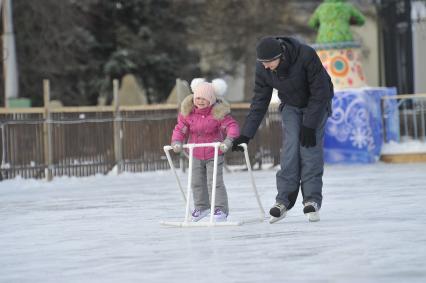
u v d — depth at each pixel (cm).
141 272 1425
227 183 3894
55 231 2180
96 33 7788
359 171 4509
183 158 5038
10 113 4312
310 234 1828
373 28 9662
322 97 1969
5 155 4231
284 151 2041
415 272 1309
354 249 1571
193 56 8350
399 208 2378
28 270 1521
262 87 2042
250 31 8938
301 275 1315
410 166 4881
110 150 4725
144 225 2220
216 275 1353
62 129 4488
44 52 7112
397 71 7850
